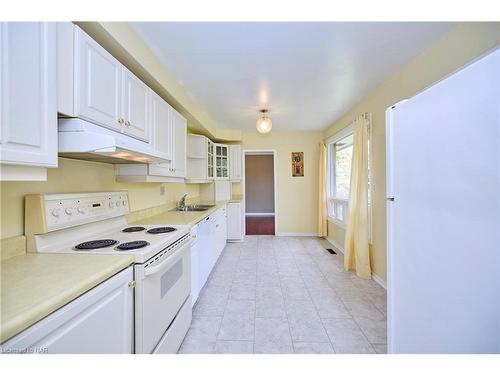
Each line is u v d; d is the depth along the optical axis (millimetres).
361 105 3143
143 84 1771
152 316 1281
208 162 4195
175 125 2459
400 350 1205
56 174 1406
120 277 1061
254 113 3658
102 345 943
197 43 1794
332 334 1853
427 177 1001
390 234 1277
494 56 715
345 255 3244
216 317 2100
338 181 4555
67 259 1108
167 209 3053
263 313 2160
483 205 755
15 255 1131
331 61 2117
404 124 1160
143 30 1624
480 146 762
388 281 1301
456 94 848
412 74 2105
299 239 4941
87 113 1184
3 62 780
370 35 1740
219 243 3596
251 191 8875
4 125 777
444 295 916
